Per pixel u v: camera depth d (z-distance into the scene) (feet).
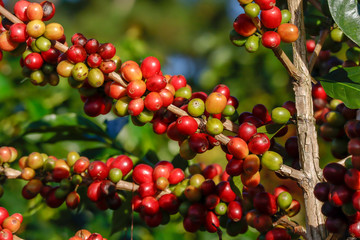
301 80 2.16
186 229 2.25
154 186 2.24
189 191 2.22
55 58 2.06
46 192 2.28
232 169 2.06
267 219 2.17
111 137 2.77
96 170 2.21
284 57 2.11
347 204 1.96
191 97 2.20
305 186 2.13
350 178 1.93
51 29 1.98
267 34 2.04
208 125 2.03
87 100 2.20
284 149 2.29
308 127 2.15
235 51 5.46
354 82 2.19
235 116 2.21
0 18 2.02
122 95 2.07
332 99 2.43
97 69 2.03
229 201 2.23
